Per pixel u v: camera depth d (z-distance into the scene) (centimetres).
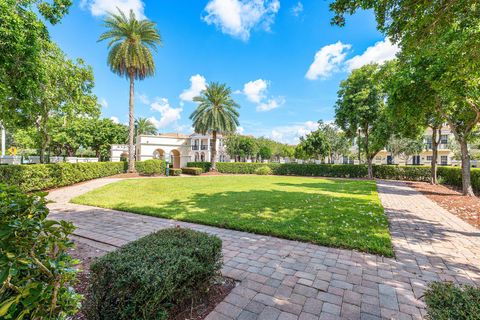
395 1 362
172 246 216
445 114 928
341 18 405
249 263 313
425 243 391
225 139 3772
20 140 2600
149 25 1691
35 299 115
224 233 439
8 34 570
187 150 3425
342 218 524
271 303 227
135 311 163
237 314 210
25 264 118
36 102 1017
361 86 1678
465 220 545
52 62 1016
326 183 1412
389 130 1539
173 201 750
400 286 258
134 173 1852
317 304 225
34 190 943
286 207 645
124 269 169
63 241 137
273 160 4922
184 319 201
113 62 1648
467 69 489
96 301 169
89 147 3192
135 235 423
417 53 482
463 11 364
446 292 136
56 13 740
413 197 897
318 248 367
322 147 2717
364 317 207
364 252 351
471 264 313
